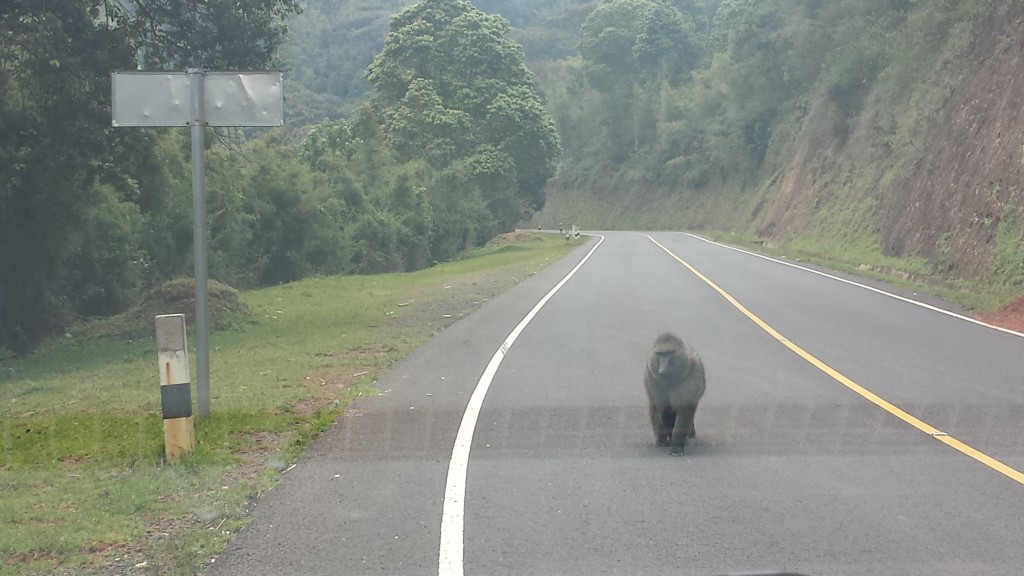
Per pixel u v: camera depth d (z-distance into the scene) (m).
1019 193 23.42
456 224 47.81
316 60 89.44
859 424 8.70
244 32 17.36
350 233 37.41
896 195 34.25
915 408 9.35
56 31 15.14
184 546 5.68
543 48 115.12
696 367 7.80
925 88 36.66
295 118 73.50
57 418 9.49
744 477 7.05
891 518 6.07
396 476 7.12
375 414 9.18
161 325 7.65
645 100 91.44
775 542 5.65
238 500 6.54
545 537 5.79
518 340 14.28
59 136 15.86
